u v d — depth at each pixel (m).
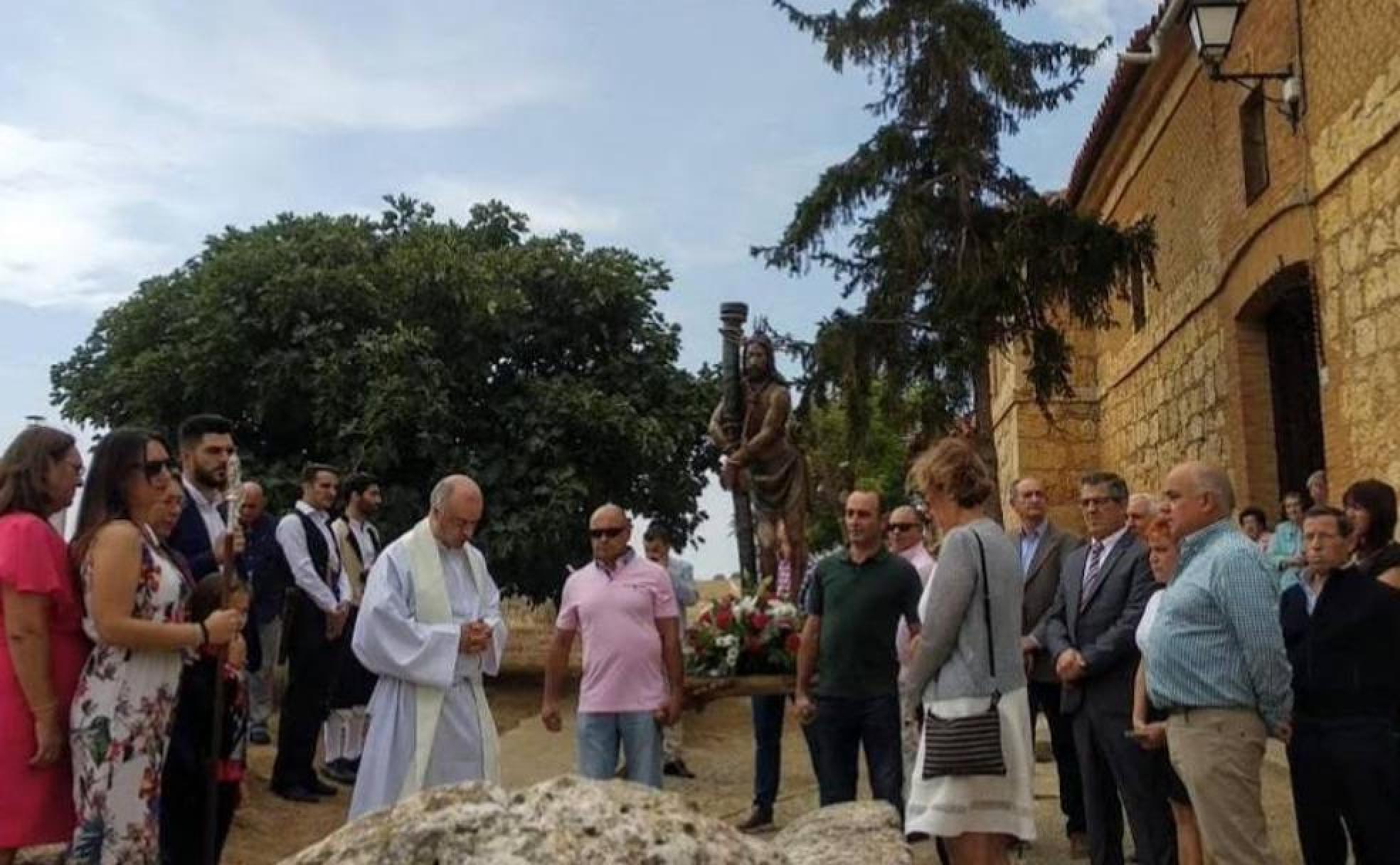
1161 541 5.66
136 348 15.41
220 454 5.93
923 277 15.62
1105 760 6.33
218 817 5.34
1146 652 4.91
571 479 14.47
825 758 6.58
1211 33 11.06
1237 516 12.02
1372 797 5.16
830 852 4.02
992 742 4.73
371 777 5.69
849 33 15.44
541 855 1.77
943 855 6.07
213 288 14.77
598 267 15.92
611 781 2.04
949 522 5.17
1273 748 9.48
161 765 4.62
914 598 6.54
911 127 15.58
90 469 4.64
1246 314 13.17
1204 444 14.95
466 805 1.88
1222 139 13.61
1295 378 13.15
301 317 14.58
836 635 6.54
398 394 14.06
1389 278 9.62
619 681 7.06
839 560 6.71
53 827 4.43
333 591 8.81
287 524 8.72
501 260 15.73
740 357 9.90
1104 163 18.77
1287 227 11.59
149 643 4.45
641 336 16.12
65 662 4.49
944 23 15.19
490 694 14.61
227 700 5.29
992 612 4.87
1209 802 4.61
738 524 9.78
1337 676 5.25
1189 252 15.22
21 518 4.47
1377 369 9.86
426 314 15.17
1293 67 11.27
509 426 15.02
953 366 15.20
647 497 15.59
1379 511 5.59
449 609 5.89
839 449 21.59
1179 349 15.93
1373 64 9.77
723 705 13.97
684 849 1.85
